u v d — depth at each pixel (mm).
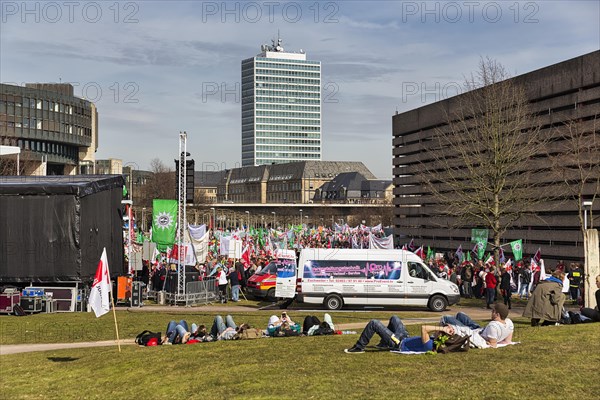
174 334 19547
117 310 33562
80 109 147125
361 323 27094
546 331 18297
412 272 34250
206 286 38344
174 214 37812
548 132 61656
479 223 57156
